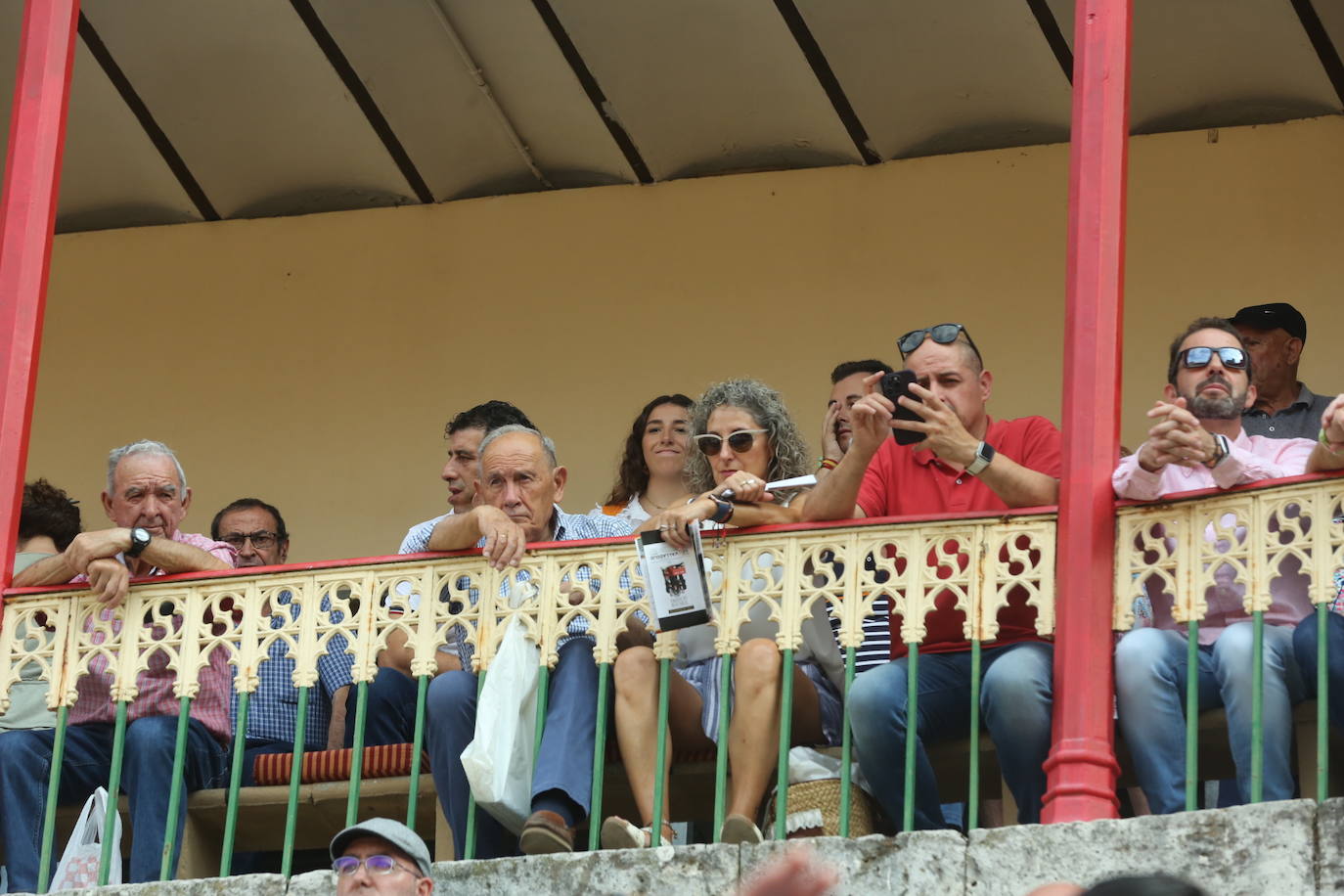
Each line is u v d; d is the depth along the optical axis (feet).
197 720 96.63
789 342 135.03
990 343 131.13
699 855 81.66
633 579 88.22
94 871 90.43
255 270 146.51
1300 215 128.26
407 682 102.06
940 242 134.31
